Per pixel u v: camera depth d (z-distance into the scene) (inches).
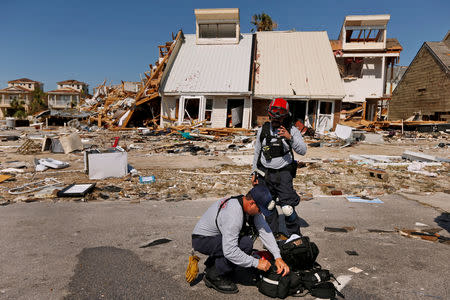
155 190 255.1
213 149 503.2
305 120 823.7
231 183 277.6
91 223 180.5
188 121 832.9
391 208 208.5
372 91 968.3
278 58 911.7
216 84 831.7
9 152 475.5
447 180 288.5
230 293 108.9
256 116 863.1
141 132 793.6
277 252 107.8
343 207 212.2
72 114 1064.8
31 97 2593.5
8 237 158.9
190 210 205.8
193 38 998.4
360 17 938.1
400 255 138.4
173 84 850.8
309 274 110.3
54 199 228.5
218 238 106.9
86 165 315.6
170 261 133.5
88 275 120.7
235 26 979.3
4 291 108.9
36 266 127.7
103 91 1400.1
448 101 947.3
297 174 314.3
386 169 341.1
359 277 119.3
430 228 172.4
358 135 632.4
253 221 108.6
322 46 943.0
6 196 238.1
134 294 107.9
